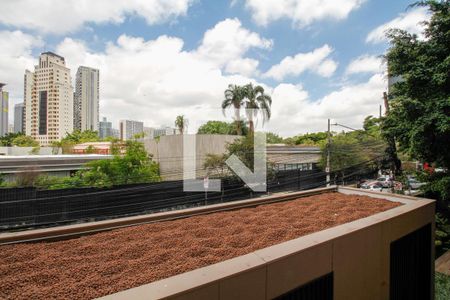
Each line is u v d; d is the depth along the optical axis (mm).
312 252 3031
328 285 3242
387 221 4305
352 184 21438
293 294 2879
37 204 13727
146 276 2510
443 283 7227
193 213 4992
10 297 2148
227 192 18734
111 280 2445
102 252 3209
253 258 2656
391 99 8688
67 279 2492
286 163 24875
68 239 3707
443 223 9758
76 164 19344
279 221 4598
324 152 22953
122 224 4215
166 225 4340
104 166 17672
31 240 3486
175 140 21500
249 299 2434
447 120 6438
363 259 3764
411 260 5137
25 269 2701
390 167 16188
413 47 7836
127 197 16328
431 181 8836
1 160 16047
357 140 24172
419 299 5422
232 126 23438
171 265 2797
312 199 6621
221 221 4574
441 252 9906
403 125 7715
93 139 44219
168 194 17688
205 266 2693
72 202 14625
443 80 6723
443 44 7281
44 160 17734
